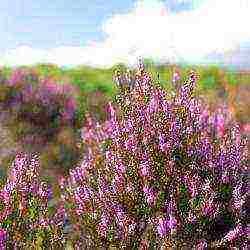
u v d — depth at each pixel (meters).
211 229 0.63
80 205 0.66
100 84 1.69
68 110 1.42
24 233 0.54
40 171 1.17
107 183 0.66
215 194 0.61
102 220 0.63
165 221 0.59
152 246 0.61
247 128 0.98
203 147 0.65
